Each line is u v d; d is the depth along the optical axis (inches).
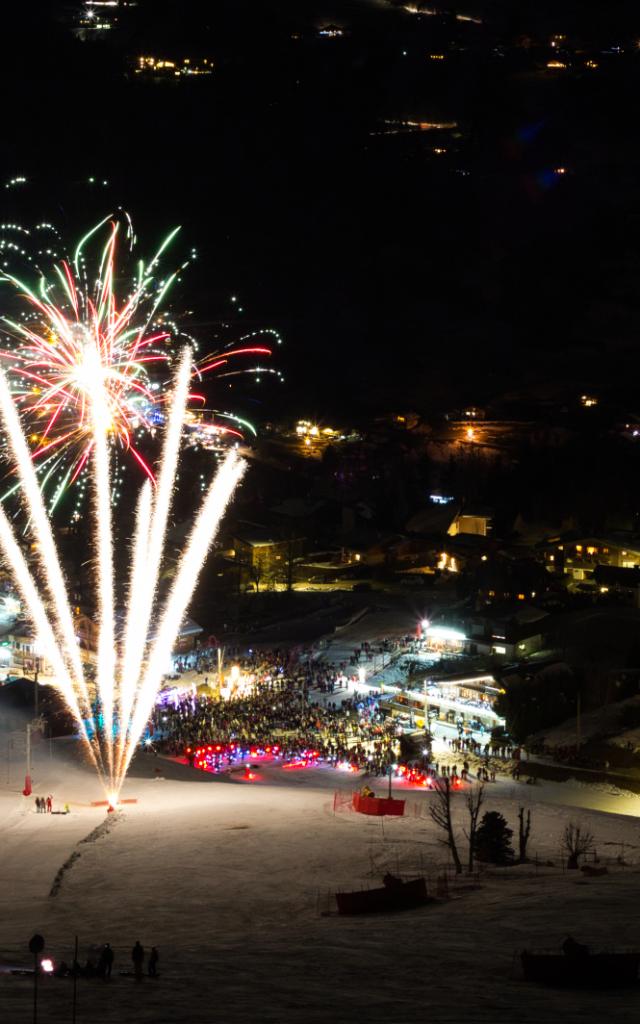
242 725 4138.8
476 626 4958.2
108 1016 1157.7
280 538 7037.4
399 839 2512.3
